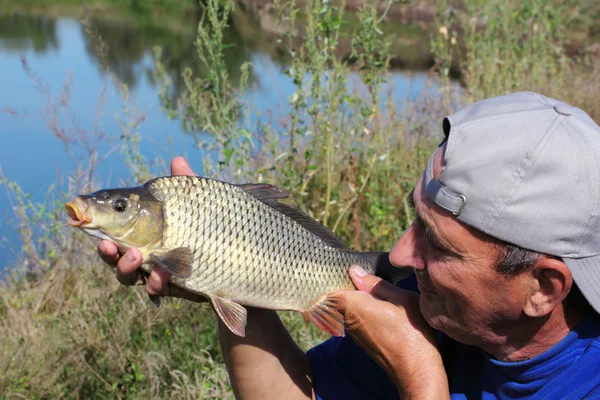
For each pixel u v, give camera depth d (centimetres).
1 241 185
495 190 67
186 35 462
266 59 273
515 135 68
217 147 172
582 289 67
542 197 67
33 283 175
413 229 75
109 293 149
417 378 78
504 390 74
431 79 237
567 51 377
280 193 90
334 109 167
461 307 72
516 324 71
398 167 191
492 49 252
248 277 87
